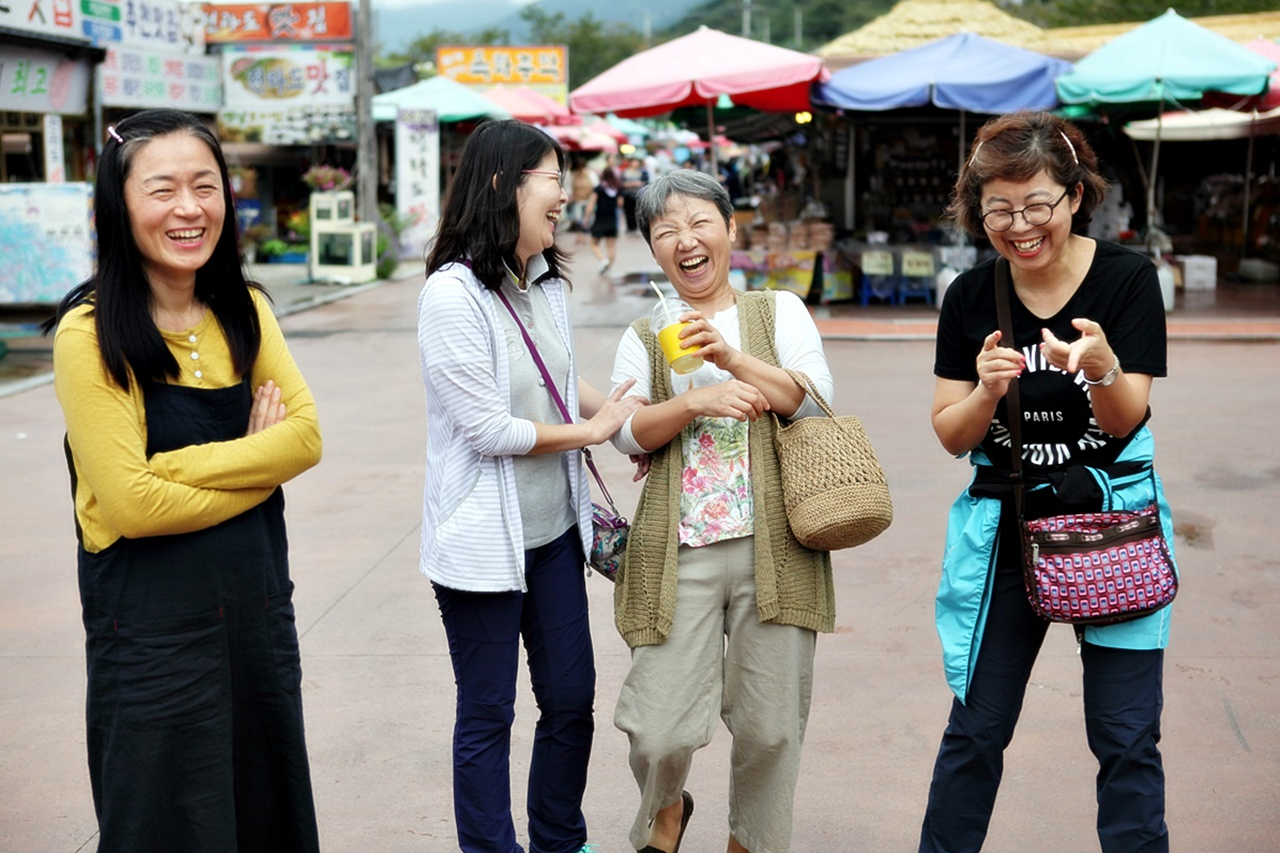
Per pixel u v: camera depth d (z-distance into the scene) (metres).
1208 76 12.86
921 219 16.28
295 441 2.48
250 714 2.56
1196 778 3.54
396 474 7.36
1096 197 2.56
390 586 5.37
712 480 2.83
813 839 3.28
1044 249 2.51
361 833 3.32
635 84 13.52
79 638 4.83
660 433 2.79
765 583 2.77
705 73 13.30
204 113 20.30
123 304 2.32
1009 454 2.69
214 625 2.44
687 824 3.37
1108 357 2.39
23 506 6.80
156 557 2.38
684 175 2.89
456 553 2.82
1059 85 13.30
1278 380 10.02
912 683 4.27
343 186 19.81
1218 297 15.48
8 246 12.15
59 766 3.73
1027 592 2.60
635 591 2.86
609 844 3.26
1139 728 2.55
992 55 13.55
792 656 2.82
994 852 3.17
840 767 3.67
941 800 2.75
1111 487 2.61
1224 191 20.89
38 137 16.78
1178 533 5.92
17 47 13.77
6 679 4.41
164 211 2.30
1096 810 3.39
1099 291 2.56
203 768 2.45
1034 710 4.04
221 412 2.48
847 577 5.40
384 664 4.49
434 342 2.76
